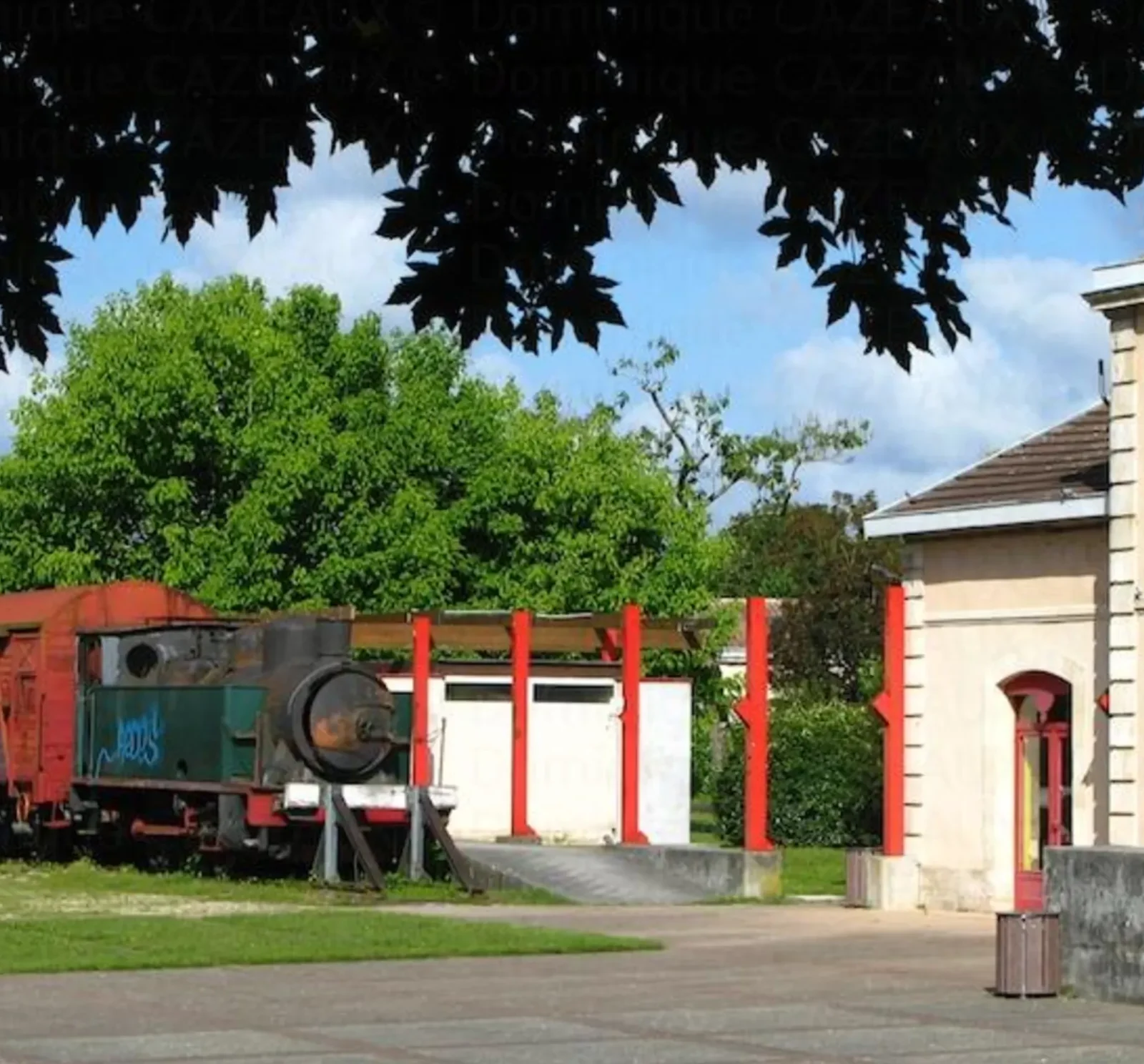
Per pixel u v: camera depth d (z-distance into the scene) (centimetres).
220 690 3262
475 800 4312
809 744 4559
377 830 3234
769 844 3136
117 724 3559
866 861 2950
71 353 4978
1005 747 2823
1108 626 2670
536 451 4956
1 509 4928
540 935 2386
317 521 4862
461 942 2292
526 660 3659
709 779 5178
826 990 1941
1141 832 2591
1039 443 2966
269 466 4762
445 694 4297
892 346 768
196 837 3369
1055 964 1895
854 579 7412
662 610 4975
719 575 5700
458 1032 1625
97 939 2291
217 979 1989
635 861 3294
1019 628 2805
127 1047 1536
